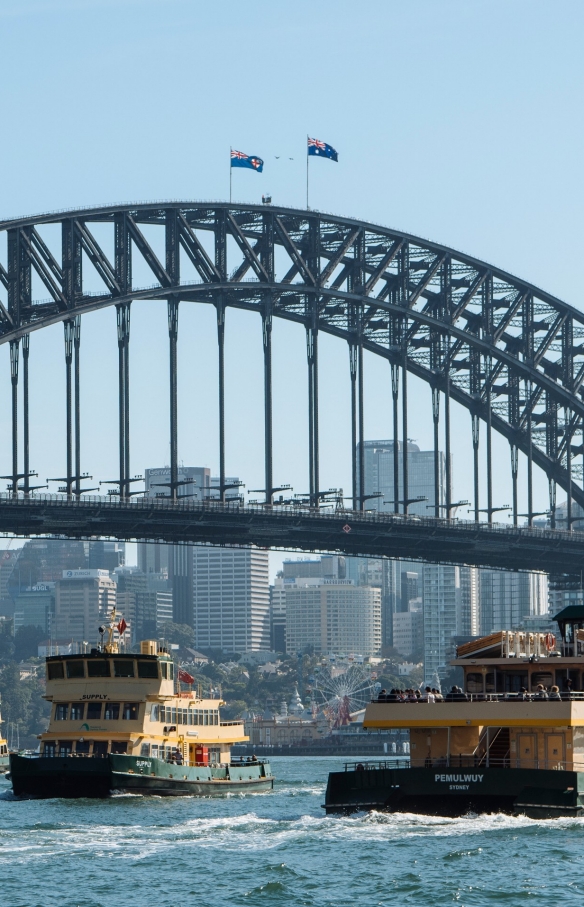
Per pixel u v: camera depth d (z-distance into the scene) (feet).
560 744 455.22
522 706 451.53
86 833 481.05
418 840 438.81
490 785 453.99
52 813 547.90
